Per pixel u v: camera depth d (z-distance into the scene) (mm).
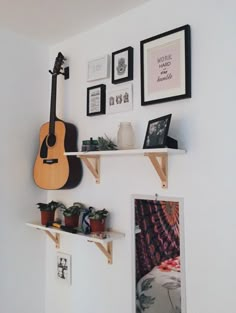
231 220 1298
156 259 1550
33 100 2150
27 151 2104
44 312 2148
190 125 1447
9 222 1998
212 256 1347
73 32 2020
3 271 1955
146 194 1611
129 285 1658
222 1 1374
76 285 1955
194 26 1460
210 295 1342
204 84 1408
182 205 1458
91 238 1618
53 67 2189
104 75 1830
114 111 1779
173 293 1467
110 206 1777
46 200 2197
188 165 1445
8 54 2020
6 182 1988
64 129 1937
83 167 1953
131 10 1734
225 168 1327
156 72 1576
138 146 1649
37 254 2139
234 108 1312
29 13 1782
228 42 1343
